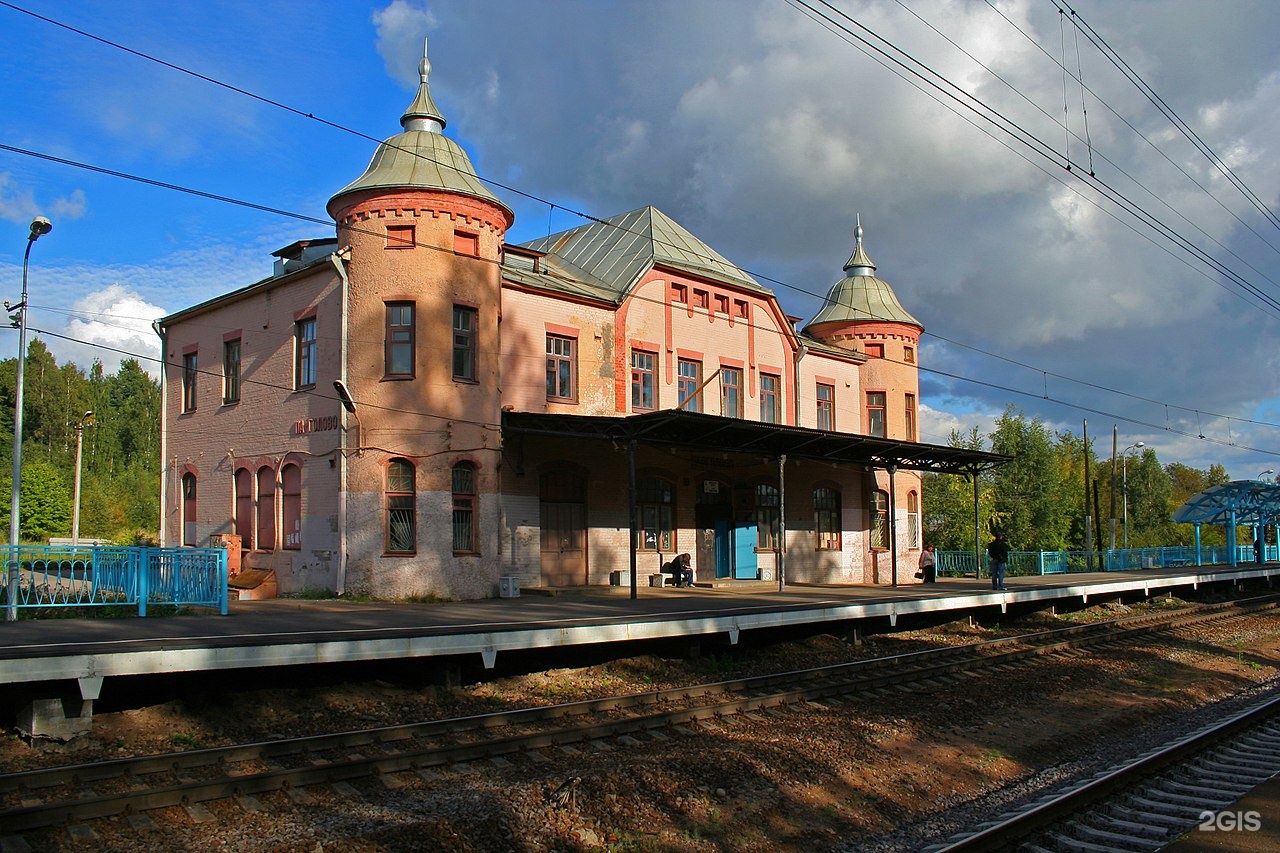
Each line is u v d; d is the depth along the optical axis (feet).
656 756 36.88
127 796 28.40
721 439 88.02
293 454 82.69
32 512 172.86
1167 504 351.67
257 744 33.96
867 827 32.19
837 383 121.39
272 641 40.68
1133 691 57.21
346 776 32.48
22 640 40.29
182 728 37.58
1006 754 41.55
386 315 77.77
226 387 94.12
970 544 215.51
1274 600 122.62
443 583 76.18
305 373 83.87
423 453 76.64
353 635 43.57
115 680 39.09
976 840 27.40
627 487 94.43
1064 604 98.58
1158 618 92.89
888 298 128.98
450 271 79.20
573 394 90.38
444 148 83.20
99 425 271.90
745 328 108.47
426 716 42.06
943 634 78.02
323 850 26.35
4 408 254.47
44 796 29.14
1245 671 66.23
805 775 36.06
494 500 80.38
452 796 31.55
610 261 102.99
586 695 48.26
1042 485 236.63
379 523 75.31
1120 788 33.55
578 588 87.86
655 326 98.43
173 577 59.77
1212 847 27.81
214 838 27.35
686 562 96.02
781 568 86.38
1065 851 28.02
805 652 65.21
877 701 50.37
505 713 40.88
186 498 98.84
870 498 122.52
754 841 29.99
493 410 81.15
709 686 49.65
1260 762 37.86
